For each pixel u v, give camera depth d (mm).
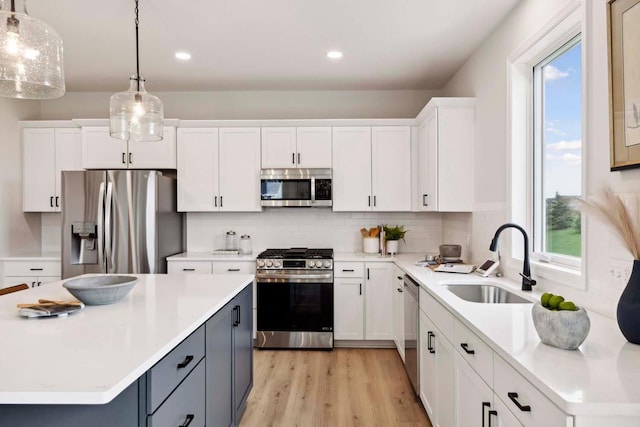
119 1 2484
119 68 3684
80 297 1793
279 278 3738
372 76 3930
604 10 1650
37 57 1573
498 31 2807
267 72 3809
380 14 2672
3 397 942
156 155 4043
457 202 3287
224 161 4055
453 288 2512
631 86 1474
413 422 2439
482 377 1466
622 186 1560
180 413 1425
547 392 974
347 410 2592
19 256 3939
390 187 3998
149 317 1617
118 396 1118
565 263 2123
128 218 3607
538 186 2480
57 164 4109
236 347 2281
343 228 4367
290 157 4031
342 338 3783
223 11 2623
